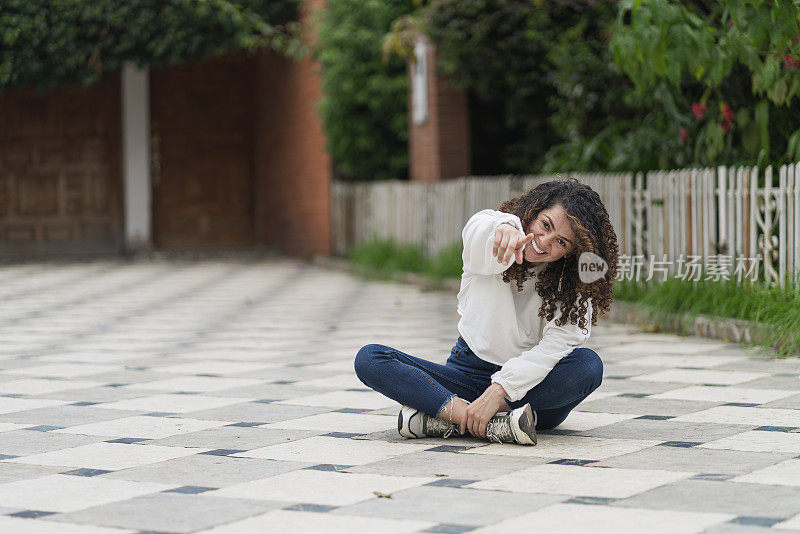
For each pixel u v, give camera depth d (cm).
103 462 371
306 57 1523
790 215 659
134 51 1468
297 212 1633
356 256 1345
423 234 1220
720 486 318
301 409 471
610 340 688
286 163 1670
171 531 283
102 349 695
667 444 383
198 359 642
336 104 1411
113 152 1697
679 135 868
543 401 390
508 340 391
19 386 546
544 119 1284
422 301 991
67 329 811
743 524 276
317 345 701
